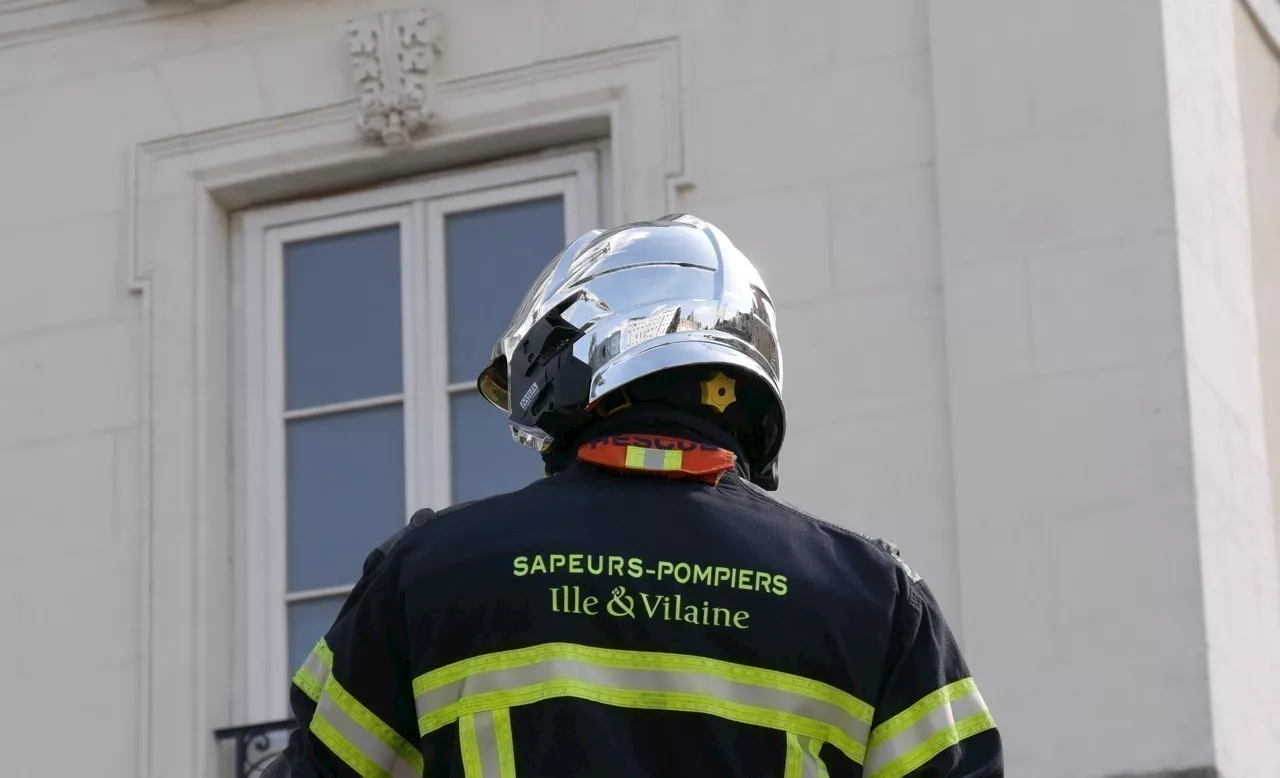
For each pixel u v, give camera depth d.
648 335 5.28
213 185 13.94
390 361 13.58
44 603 13.45
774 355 5.43
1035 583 11.79
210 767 13.05
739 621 4.85
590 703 4.74
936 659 4.97
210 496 13.49
